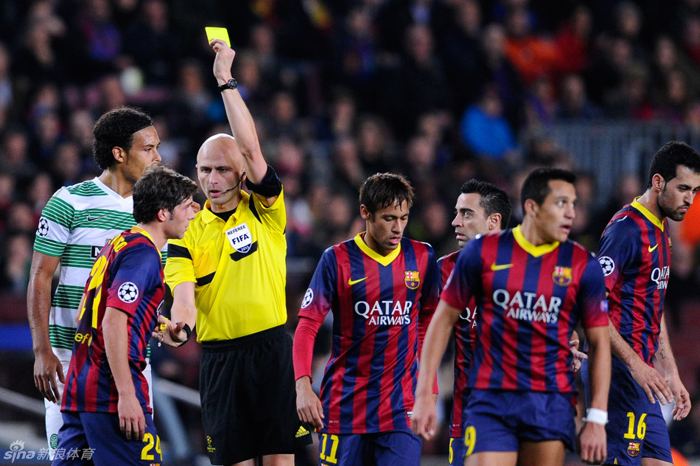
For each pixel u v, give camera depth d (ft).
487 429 53.36
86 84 142.72
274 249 63.87
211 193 62.34
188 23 152.46
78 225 61.82
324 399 61.82
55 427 62.23
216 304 62.54
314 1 168.14
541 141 144.97
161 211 57.11
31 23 139.95
